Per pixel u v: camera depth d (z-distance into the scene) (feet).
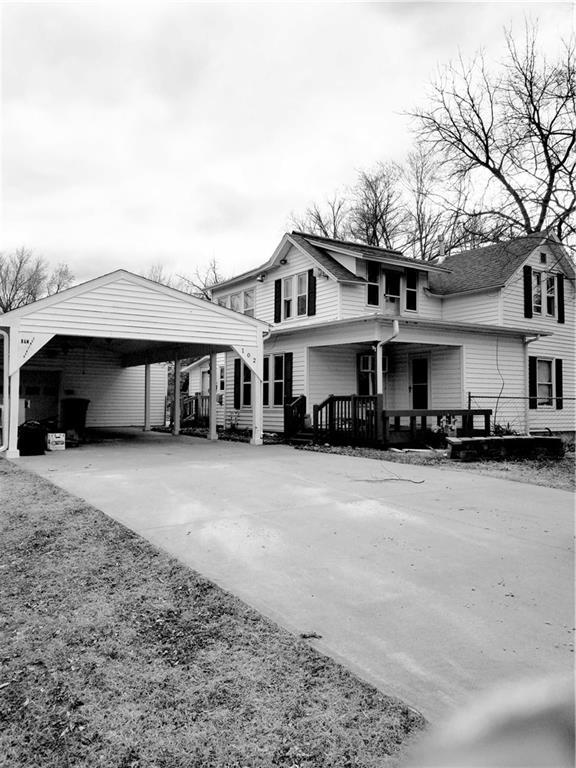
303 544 15.94
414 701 7.84
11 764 6.68
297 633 10.22
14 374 36.40
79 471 30.04
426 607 11.43
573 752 4.53
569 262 60.39
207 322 44.24
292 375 54.08
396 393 57.67
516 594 12.14
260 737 7.13
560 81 51.39
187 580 12.98
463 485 25.55
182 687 8.38
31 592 12.49
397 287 58.23
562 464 33.73
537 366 61.05
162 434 58.59
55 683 8.56
